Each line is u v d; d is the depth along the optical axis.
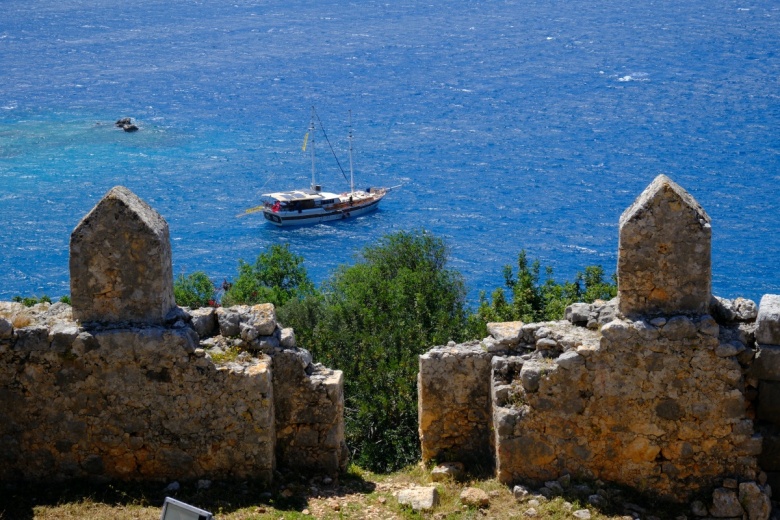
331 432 17.05
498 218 140.88
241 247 130.38
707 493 15.71
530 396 15.99
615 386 15.73
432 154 179.12
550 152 176.12
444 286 40.41
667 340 15.46
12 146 186.75
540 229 135.38
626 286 15.69
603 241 129.88
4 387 16.22
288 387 16.91
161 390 16.16
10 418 16.31
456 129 197.75
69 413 16.27
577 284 37.41
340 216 141.25
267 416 16.22
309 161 177.00
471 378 17.05
